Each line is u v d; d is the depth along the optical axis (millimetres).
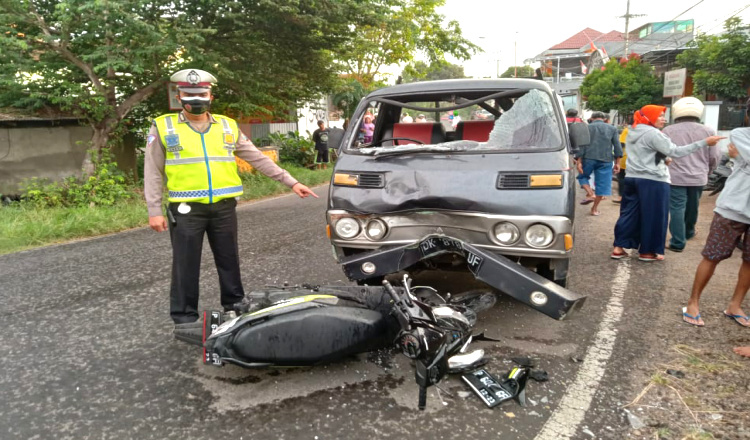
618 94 28391
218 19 11562
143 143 13547
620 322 4105
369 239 3854
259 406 2912
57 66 10273
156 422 2762
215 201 3588
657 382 3160
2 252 6727
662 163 5547
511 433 2660
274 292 3477
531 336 3836
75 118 11281
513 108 4250
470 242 3650
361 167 4074
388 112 5270
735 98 20328
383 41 25062
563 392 3055
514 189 3623
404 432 2666
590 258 6039
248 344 2902
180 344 3750
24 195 10352
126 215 8891
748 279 4035
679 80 24109
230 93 13305
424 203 3680
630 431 2678
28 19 9703
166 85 11641
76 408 2904
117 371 3338
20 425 2740
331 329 3018
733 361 3436
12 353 3619
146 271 5715
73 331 4008
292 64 13352
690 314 4070
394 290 3141
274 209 10219
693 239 6934
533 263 3719
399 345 3092
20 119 10648
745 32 20203
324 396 3010
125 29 9633
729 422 2754
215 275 5426
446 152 4047
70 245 7176
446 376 3211
